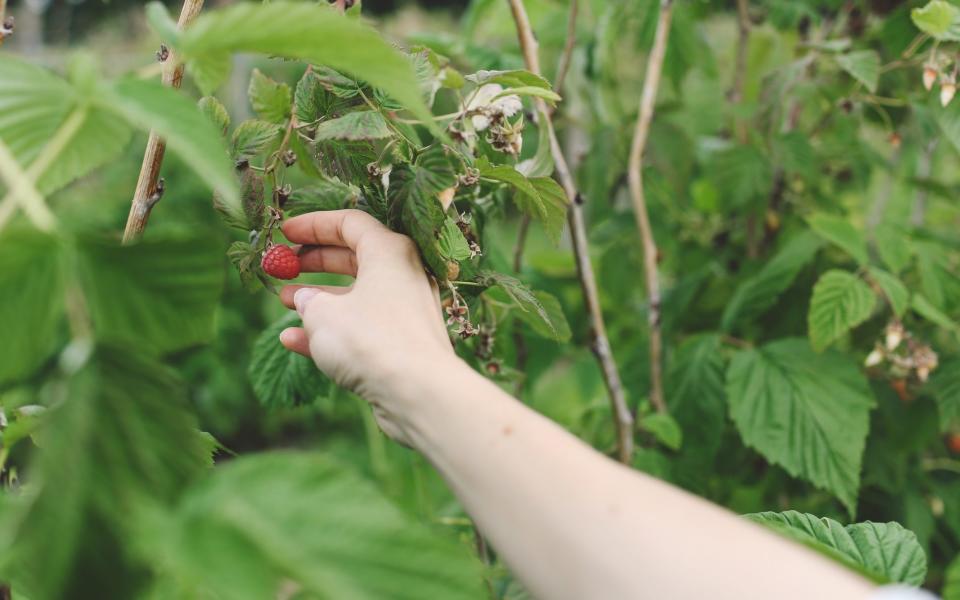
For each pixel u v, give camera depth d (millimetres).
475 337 879
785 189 1348
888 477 1146
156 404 515
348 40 543
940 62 950
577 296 1376
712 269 1302
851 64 1033
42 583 460
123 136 551
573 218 961
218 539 477
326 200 767
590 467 558
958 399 1076
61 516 474
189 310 544
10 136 534
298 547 478
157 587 527
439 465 583
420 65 738
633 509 544
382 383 611
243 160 741
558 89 1051
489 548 1001
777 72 1171
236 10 538
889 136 1116
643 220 1091
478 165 733
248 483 505
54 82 541
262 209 743
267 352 922
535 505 552
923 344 1064
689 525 540
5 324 516
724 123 1416
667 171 1222
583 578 541
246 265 765
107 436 501
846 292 1032
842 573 535
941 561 1258
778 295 1163
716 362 1098
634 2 1232
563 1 1393
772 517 722
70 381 503
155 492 504
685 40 1245
